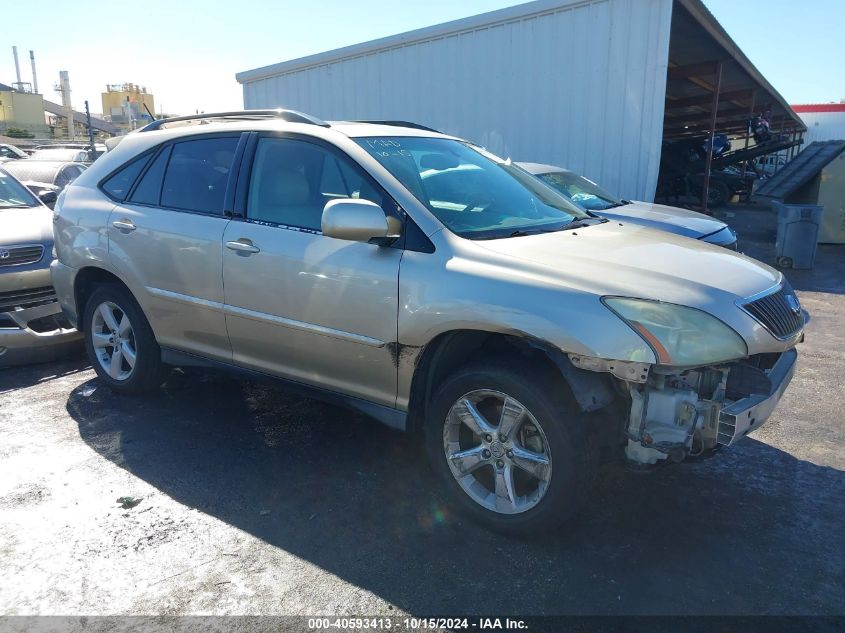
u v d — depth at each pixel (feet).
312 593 8.70
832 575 9.14
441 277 9.99
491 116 35.88
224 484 11.52
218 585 8.83
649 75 30.17
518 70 34.37
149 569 9.14
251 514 10.57
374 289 10.57
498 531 10.02
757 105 70.08
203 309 13.12
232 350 13.11
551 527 9.58
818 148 51.70
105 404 15.12
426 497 11.18
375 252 10.71
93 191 15.38
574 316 8.89
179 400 15.40
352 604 8.50
